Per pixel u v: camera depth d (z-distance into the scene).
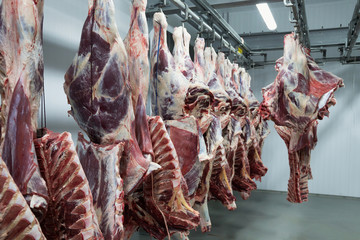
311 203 5.46
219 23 3.13
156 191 1.75
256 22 5.26
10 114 1.07
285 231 4.15
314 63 3.07
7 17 1.11
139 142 1.67
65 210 1.13
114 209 1.31
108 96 1.42
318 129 5.91
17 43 1.08
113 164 1.34
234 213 4.91
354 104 5.68
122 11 2.80
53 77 2.24
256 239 3.87
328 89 2.82
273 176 6.18
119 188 1.32
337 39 4.37
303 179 3.44
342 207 5.24
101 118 1.43
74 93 1.44
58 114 2.29
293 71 2.84
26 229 0.95
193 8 2.88
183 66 2.39
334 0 5.13
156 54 2.07
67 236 1.13
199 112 2.22
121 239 1.31
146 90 1.72
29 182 1.04
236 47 3.90
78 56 1.43
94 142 1.47
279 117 2.82
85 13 2.49
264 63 4.73
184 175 2.09
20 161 1.05
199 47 2.80
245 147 3.66
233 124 3.23
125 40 1.76
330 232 4.12
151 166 1.54
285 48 2.92
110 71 1.41
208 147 2.49
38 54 1.13
